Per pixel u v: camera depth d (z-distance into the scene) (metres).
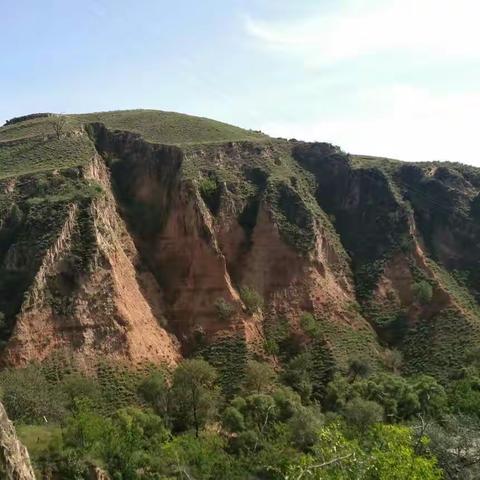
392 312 79.38
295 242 81.06
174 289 76.44
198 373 57.47
